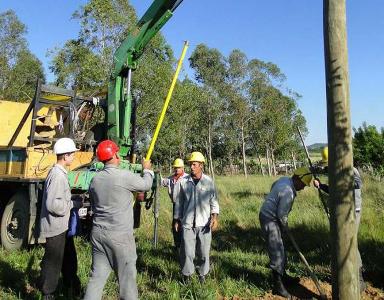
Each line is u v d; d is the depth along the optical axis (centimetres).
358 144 2888
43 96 894
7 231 800
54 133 877
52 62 2723
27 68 3869
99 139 889
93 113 909
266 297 549
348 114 407
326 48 411
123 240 427
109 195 427
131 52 828
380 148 2809
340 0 405
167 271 639
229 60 5228
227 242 880
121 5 2553
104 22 2461
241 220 1083
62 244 495
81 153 838
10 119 965
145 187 451
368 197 1293
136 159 926
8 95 3747
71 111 847
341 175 408
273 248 556
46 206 482
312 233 888
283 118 5538
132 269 430
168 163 4784
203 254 578
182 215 602
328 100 412
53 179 486
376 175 1791
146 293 543
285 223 552
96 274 434
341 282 412
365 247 773
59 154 494
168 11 797
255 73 5409
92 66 2406
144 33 821
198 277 591
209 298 521
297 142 6016
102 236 429
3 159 840
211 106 4925
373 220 955
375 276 647
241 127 5175
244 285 585
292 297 551
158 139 2919
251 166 6216
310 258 742
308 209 1166
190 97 3550
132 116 912
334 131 409
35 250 755
